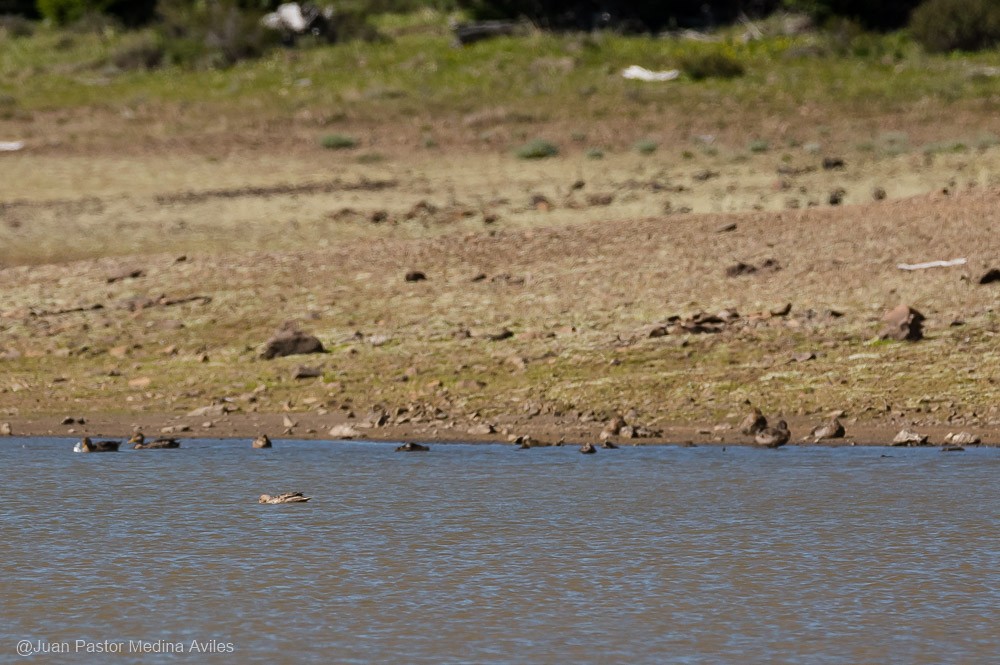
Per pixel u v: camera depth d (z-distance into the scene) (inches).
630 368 2155.5
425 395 2086.6
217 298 2773.1
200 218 3789.4
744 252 2844.5
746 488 1507.1
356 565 1208.2
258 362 2332.7
